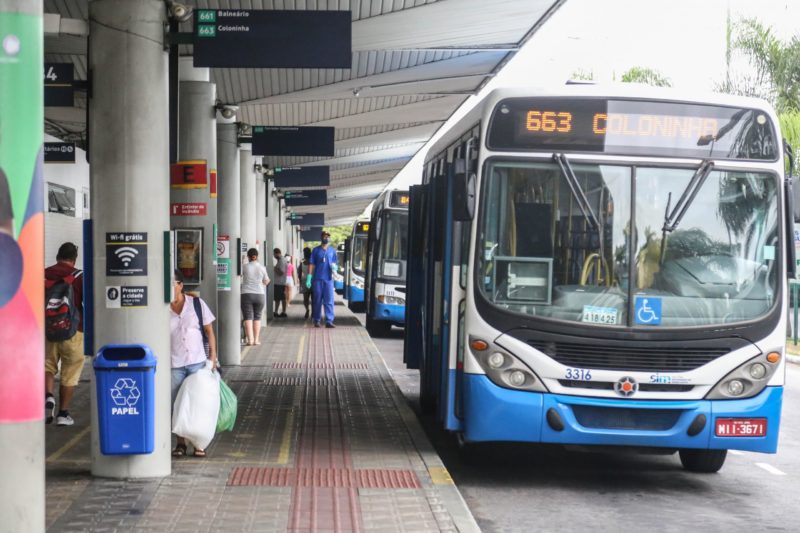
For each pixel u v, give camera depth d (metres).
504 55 22.66
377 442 11.14
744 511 8.88
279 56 10.27
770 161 9.70
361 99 27.14
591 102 9.62
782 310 9.55
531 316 9.41
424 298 12.95
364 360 20.45
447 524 7.65
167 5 9.16
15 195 5.25
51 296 11.95
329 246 30.27
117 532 7.30
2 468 5.24
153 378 8.77
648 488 9.80
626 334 9.35
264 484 8.94
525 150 9.62
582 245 9.51
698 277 9.48
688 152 9.63
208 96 17.73
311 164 43.38
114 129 8.98
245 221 26.52
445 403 10.04
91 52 9.02
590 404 9.32
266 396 14.91
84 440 11.04
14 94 5.23
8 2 5.21
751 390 9.44
